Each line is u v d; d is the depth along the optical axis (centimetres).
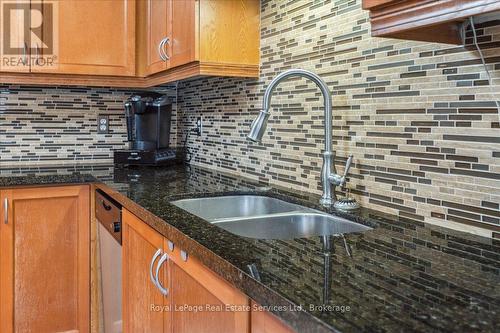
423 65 123
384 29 94
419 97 125
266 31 199
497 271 88
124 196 171
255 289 81
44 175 231
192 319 116
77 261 235
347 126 153
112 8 260
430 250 101
